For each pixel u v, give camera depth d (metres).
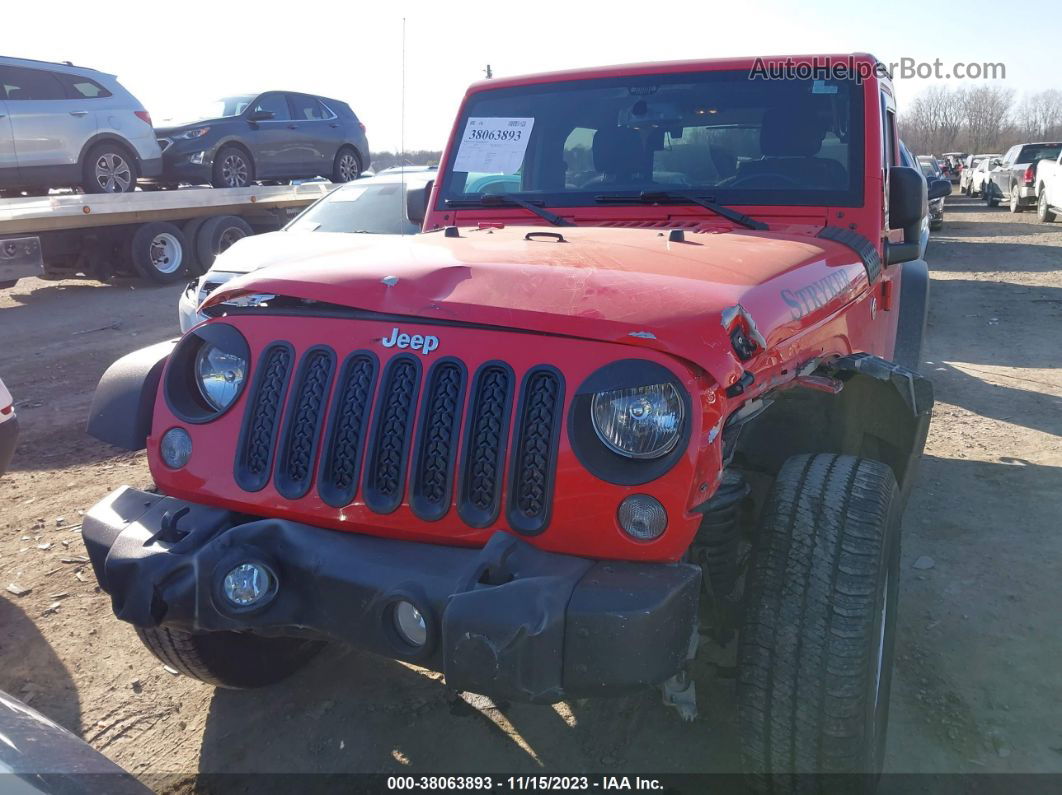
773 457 3.08
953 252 16.44
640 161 3.74
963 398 6.73
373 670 3.43
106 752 2.98
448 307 2.25
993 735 2.88
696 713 2.92
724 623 2.66
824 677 2.17
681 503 2.02
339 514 2.28
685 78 3.75
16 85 11.43
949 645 3.39
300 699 3.26
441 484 2.20
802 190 3.50
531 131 3.93
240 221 13.98
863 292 3.33
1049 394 6.77
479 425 2.18
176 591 2.24
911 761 2.77
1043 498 4.74
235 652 3.08
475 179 4.00
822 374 2.92
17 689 3.33
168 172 13.41
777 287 2.53
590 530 2.08
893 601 2.52
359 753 2.95
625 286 2.27
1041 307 10.45
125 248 12.90
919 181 3.51
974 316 10.06
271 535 2.24
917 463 3.35
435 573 2.07
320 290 2.39
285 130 14.77
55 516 4.94
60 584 4.14
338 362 2.34
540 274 2.36
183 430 2.51
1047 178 22.08
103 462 5.86
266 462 2.38
